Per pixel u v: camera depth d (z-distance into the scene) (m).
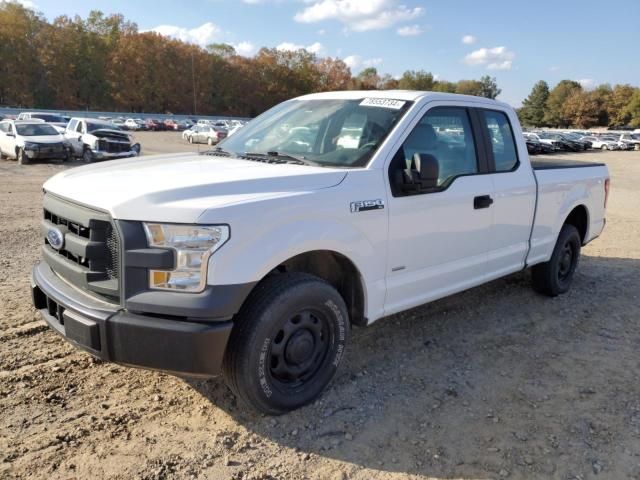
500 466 2.96
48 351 4.04
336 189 3.37
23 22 90.12
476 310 5.34
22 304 4.92
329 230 3.29
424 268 4.04
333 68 120.94
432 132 4.09
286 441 3.10
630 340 4.74
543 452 3.08
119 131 22.31
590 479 2.87
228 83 108.75
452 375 3.96
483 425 3.33
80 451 2.92
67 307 3.02
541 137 51.19
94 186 3.15
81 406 3.35
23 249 7.12
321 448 3.05
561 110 142.38
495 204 4.55
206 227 2.79
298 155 3.92
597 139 59.38
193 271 2.80
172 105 103.38
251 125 4.69
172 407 3.39
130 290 2.84
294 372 3.29
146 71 98.12
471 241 4.39
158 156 4.19
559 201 5.48
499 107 4.84
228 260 2.83
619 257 7.89
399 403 3.55
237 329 3.03
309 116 4.29
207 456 2.93
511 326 4.96
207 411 3.36
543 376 4.00
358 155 3.73
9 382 3.57
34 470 2.75
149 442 3.03
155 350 2.83
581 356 4.38
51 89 93.44
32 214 9.86
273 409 3.23
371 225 3.55
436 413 3.45
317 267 3.72
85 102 97.69
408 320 4.99
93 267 2.99
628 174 27.28
